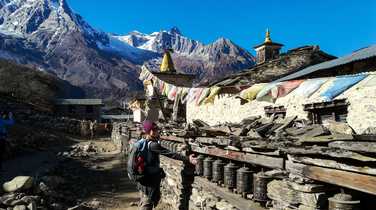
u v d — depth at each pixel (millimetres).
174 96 13703
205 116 17422
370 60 12680
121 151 25672
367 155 3904
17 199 9336
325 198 4504
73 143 33062
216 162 7254
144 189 6113
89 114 69750
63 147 28594
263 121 8055
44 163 17859
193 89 12164
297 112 10656
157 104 23922
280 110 11523
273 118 8008
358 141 4082
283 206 5031
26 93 64875
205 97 11273
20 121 36844
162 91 15156
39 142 27422
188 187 8898
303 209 4645
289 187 4918
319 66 15180
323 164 4355
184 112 20000
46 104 65812
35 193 10336
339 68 13789
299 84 8227
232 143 6387
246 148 6148
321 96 7453
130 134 22672
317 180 4516
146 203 6055
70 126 40938
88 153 24578
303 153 4625
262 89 9070
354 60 12008
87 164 19453
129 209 10703
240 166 6730
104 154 24453
